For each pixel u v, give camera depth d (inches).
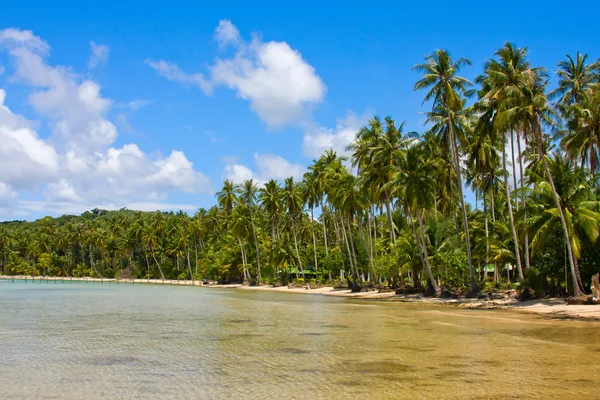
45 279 5846.5
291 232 4817.9
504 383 586.9
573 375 627.8
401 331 1057.5
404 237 2310.5
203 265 4763.8
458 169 1859.0
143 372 660.7
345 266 3004.4
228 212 4247.0
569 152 1635.1
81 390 570.6
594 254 1556.3
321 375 634.8
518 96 1478.8
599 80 1804.9
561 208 1507.1
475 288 1948.8
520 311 1489.9
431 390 555.8
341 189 2645.2
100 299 2301.9
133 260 6378.0
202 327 1151.6
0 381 613.6
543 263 1689.2
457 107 1855.3
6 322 1267.2
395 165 2187.5
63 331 1085.8
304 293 2942.9
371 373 644.7
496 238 2012.8
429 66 1840.6
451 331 1050.1
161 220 5654.5
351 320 1291.8
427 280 2165.4
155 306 1843.0
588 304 1427.2
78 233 6063.0
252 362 722.8
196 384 593.9
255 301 2155.5
